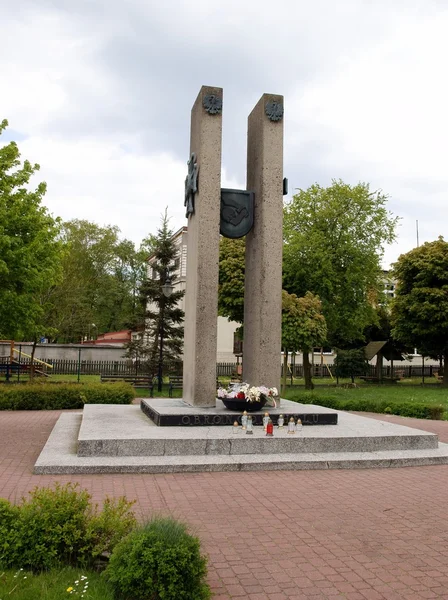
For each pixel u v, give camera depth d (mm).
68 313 46406
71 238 58281
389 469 9836
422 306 33562
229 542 5859
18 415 16516
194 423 11062
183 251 40344
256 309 12828
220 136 12617
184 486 8172
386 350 40031
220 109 12641
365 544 5910
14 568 4734
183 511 6902
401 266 35375
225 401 11594
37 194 24047
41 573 4652
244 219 13086
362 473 9461
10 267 21828
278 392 12211
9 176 22938
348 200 30375
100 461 9133
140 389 26281
